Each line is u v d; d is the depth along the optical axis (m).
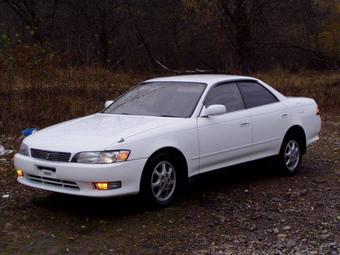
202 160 6.75
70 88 14.05
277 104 8.02
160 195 6.33
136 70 28.80
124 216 6.13
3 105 11.54
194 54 32.34
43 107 11.84
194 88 7.20
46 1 34.50
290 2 28.06
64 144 6.02
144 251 5.12
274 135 7.84
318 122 8.79
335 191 7.35
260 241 5.39
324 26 31.41
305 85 21.89
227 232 5.65
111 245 5.28
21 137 10.73
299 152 8.39
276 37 28.89
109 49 34.91
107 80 18.89
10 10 34.06
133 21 34.00
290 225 5.87
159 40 33.78
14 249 5.16
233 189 7.38
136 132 6.13
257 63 29.42
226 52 30.09
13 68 12.64
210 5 26.66
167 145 6.28
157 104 7.15
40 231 5.65
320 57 28.55
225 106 7.25
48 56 13.04
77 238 5.47
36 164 6.09
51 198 6.83
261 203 6.71
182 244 5.30
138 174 5.98
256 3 26.95
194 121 6.69
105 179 5.74
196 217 6.11
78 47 34.22
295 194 7.10
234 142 7.18
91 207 6.47
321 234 5.57
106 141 5.91
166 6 32.69
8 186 7.36
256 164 7.68
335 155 10.06
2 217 6.08
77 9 34.41
